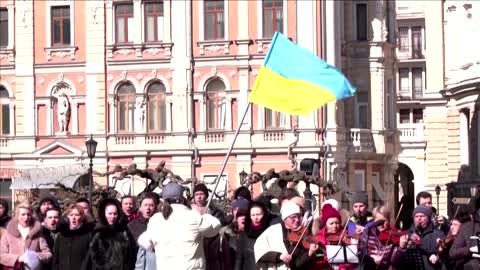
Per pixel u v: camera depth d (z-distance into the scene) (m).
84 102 79.88
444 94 77.25
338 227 27.62
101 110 79.56
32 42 80.25
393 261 28.39
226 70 78.38
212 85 78.81
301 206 27.80
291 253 26.64
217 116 78.62
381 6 83.19
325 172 77.38
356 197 32.53
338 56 79.50
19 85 80.31
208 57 78.56
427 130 85.81
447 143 82.25
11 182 79.31
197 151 78.12
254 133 77.81
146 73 79.31
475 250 29.66
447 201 76.81
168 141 78.75
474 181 71.75
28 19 80.38
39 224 28.62
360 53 82.81
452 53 77.06
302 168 54.50
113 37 79.56
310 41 77.88
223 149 77.94
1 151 80.12
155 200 28.66
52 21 80.38
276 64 31.41
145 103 79.31
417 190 98.62
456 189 73.75
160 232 26.33
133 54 79.50
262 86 31.38
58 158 79.62
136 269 28.02
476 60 71.50
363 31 83.06
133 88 79.62
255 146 77.62
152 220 26.56
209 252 28.69
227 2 78.44
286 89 31.33
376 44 82.62
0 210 30.75
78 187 67.75
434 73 85.75
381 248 28.28
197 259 26.38
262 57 77.94
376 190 82.19
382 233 28.48
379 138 82.38
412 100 118.31
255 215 27.81
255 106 77.94
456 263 30.55
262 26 78.12
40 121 80.25
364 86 82.81
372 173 82.12
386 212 28.77
